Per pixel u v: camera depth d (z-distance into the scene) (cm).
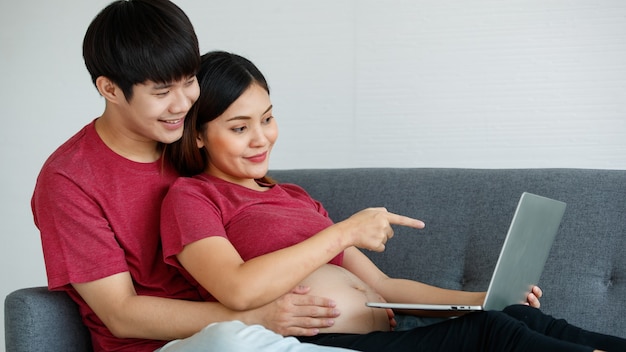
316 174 229
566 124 274
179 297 180
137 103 169
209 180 191
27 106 319
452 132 284
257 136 187
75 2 314
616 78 270
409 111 287
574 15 272
